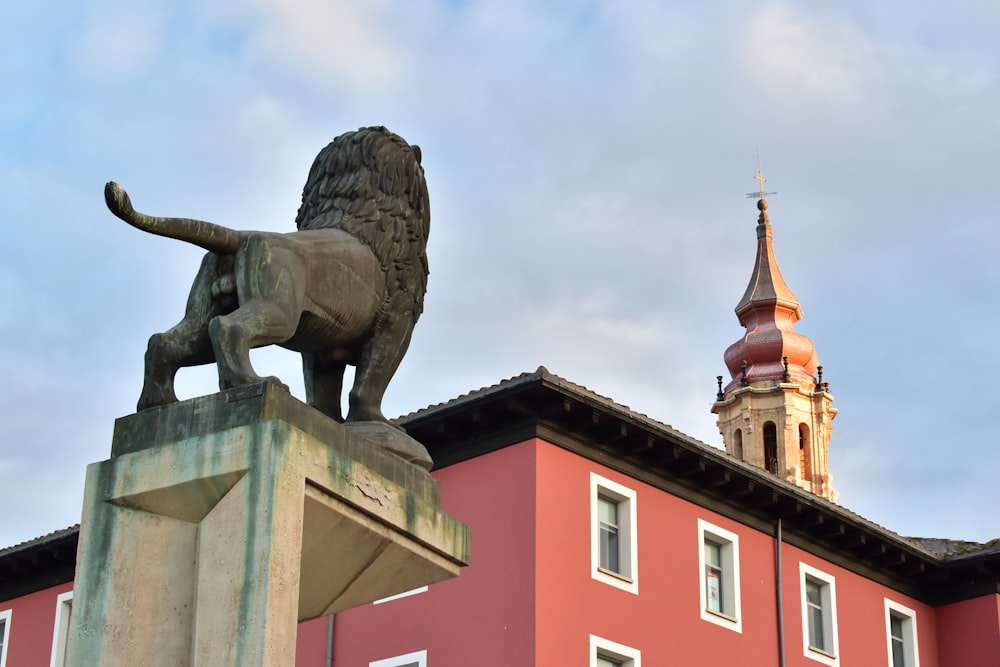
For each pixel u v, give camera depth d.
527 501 31.23
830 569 38.59
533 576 30.53
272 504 8.81
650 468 34.12
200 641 8.77
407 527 9.78
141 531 9.15
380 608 32.66
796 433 99.06
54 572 39.97
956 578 41.03
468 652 30.91
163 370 9.60
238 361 9.26
